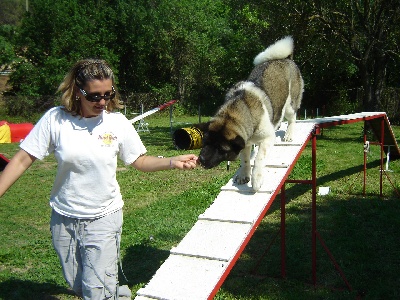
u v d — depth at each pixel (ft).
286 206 26.48
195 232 12.84
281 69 18.20
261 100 14.97
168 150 48.32
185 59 103.71
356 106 85.30
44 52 94.22
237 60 71.41
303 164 38.27
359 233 21.44
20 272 17.69
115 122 10.39
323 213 24.81
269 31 59.47
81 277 10.60
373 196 28.37
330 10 53.88
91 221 10.13
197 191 29.60
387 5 52.42
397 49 56.39
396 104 75.41
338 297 15.60
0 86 105.09
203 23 106.73
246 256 19.30
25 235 21.74
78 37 92.48
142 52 102.94
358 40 56.13
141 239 20.93
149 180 33.88
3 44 96.68
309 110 92.68
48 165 40.75
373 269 17.63
